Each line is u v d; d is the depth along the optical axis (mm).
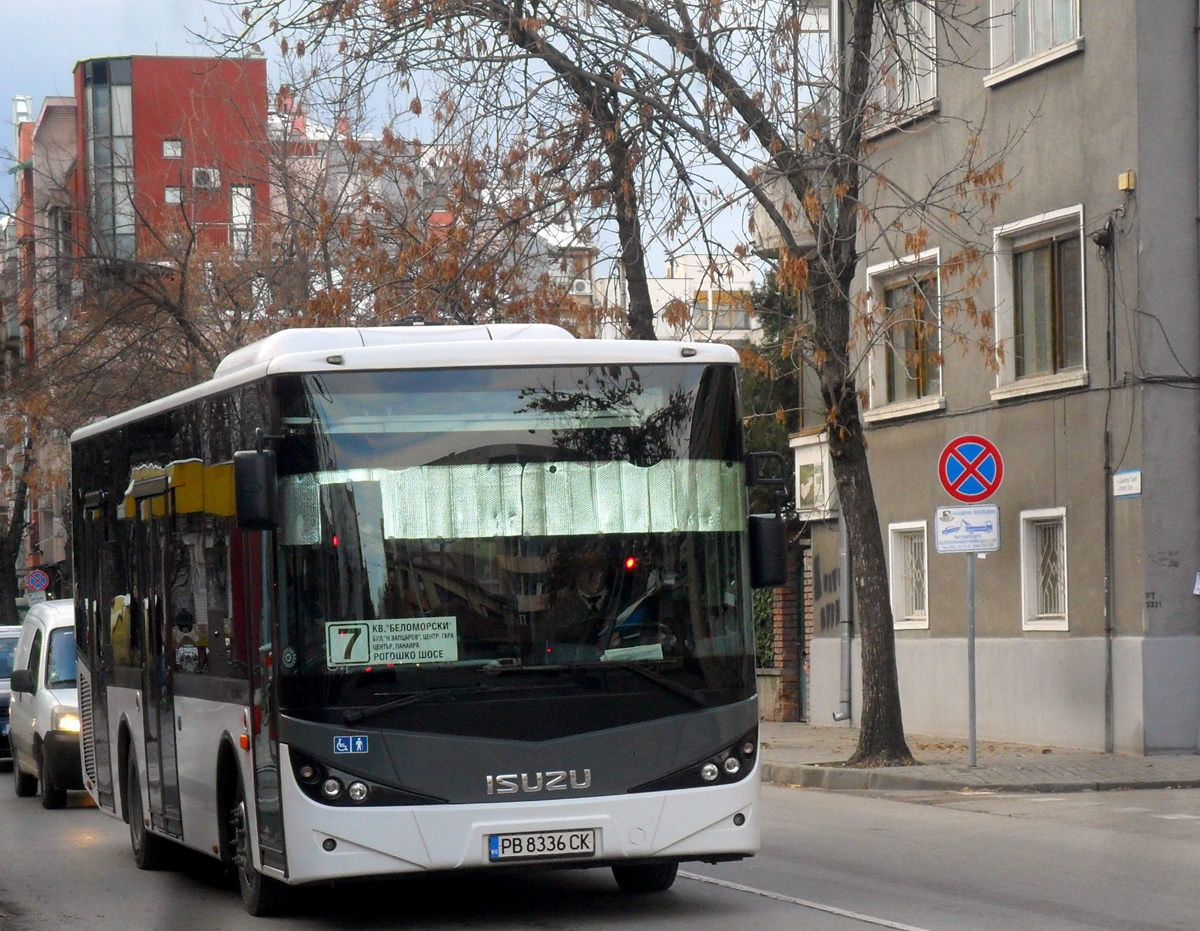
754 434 39312
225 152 41656
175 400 13672
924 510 28516
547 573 10930
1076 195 24422
